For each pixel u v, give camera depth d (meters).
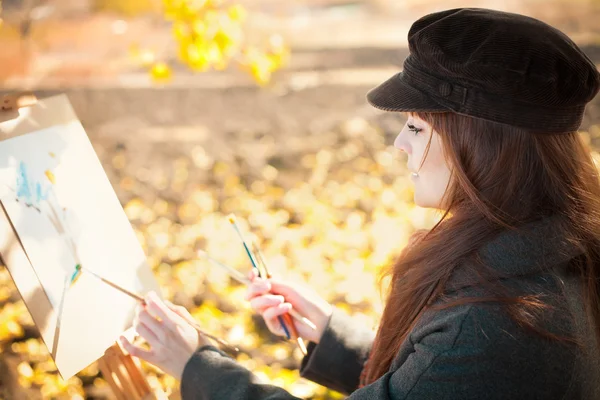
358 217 5.16
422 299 1.30
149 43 9.79
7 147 1.55
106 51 9.41
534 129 1.24
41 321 1.50
